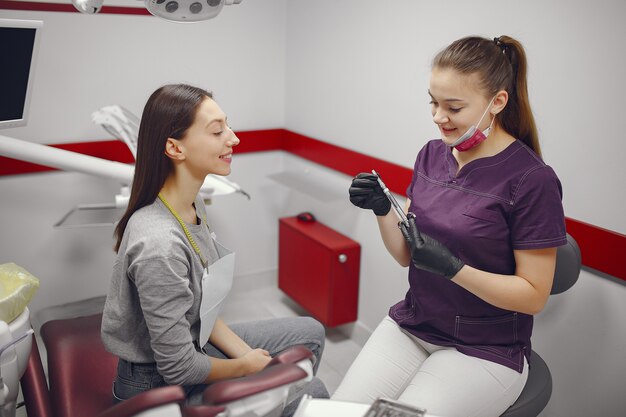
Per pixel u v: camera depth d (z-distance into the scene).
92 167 1.96
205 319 1.27
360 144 2.32
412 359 1.46
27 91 1.59
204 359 1.22
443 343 1.42
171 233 1.17
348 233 2.48
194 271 1.21
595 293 1.60
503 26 1.69
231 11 2.48
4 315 1.26
